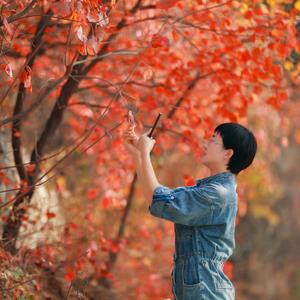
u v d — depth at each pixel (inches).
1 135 448.1
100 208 559.2
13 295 345.7
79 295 376.8
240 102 438.0
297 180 1111.6
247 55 393.4
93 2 286.8
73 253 417.4
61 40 427.2
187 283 271.3
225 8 409.1
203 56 406.9
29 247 417.7
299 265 1056.2
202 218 271.1
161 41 362.0
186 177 403.5
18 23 358.9
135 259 566.6
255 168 650.2
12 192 434.6
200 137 442.6
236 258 965.2
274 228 1069.1
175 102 446.6
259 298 971.9
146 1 437.1
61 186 501.4
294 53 462.0
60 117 405.7
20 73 305.3
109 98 464.4
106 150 500.7
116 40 419.8
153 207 268.5
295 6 384.2
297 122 729.0
